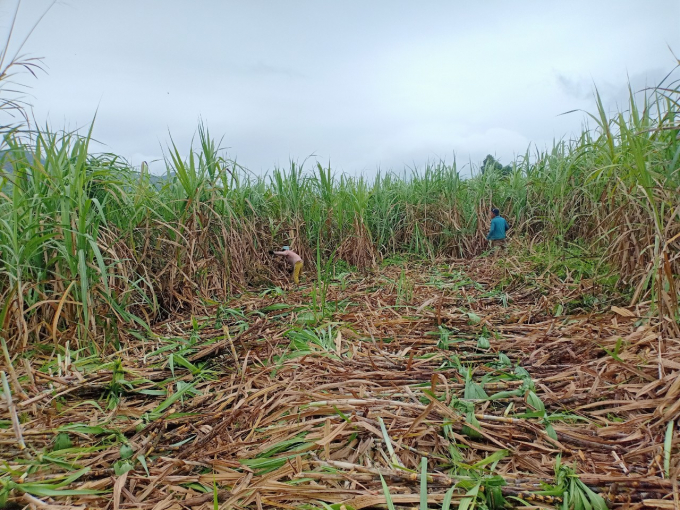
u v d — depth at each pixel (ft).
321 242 26.04
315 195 26.58
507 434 6.54
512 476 5.63
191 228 16.49
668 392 6.71
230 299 17.28
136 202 14.98
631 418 6.71
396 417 7.01
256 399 8.07
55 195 11.52
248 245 21.35
